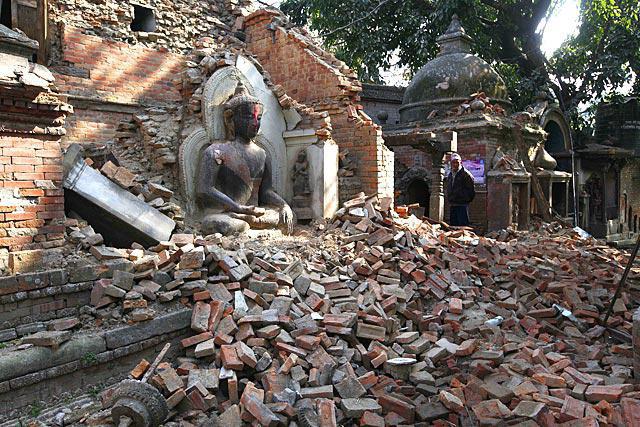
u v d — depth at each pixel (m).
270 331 5.65
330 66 11.41
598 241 14.29
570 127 21.45
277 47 12.30
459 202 12.70
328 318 6.24
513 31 23.31
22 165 5.68
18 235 5.62
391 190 11.29
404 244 8.73
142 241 7.27
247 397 4.70
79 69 10.28
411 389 5.62
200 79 9.54
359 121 10.91
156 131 9.19
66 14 10.34
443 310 7.53
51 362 4.70
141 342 5.38
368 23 22.33
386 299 7.11
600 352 6.97
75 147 7.13
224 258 6.43
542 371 6.11
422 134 12.55
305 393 5.08
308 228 9.74
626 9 21.22
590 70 21.72
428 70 18.11
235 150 9.05
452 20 19.25
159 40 11.75
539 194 15.62
